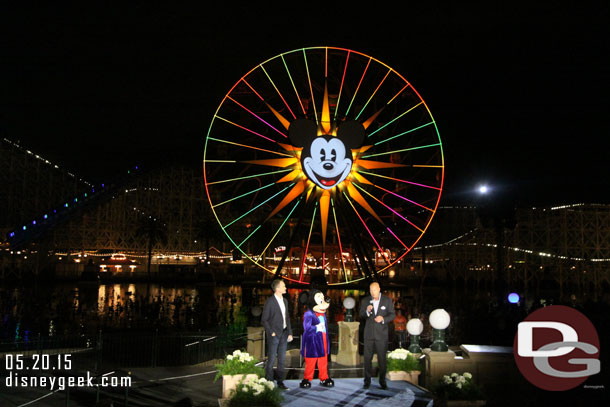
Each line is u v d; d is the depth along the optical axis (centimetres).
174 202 11388
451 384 1289
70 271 9175
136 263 10288
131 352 2250
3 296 5731
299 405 1133
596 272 8844
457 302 5819
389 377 1498
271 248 9044
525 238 9294
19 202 9144
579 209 9044
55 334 3055
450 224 10656
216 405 1408
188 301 5503
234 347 2373
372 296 1308
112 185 9131
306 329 1306
